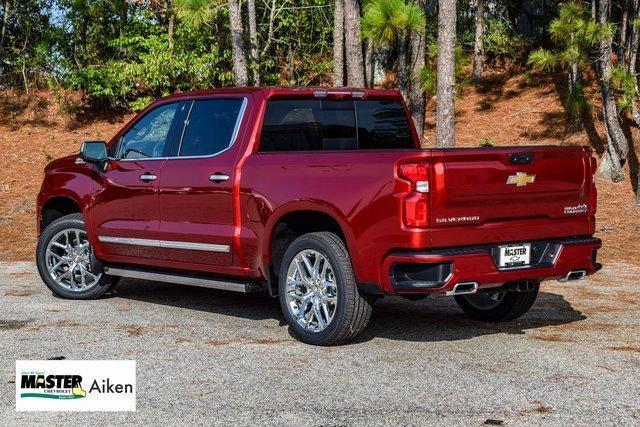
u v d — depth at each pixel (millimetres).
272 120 6934
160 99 7793
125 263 8031
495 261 6012
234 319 7305
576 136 17641
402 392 5078
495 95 20844
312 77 22359
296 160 6445
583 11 14602
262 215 6605
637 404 4863
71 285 8336
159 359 5887
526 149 6078
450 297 8484
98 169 8039
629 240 12234
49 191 8469
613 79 15000
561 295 8516
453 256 5727
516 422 4539
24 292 8719
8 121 20391
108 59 21438
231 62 20406
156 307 7887
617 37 20016
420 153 5695
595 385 5238
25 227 13789
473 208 5879
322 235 6273
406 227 5719
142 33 20625
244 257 6812
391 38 11938
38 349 6156
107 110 21172
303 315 6414
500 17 23688
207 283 7121
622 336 6617
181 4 14875
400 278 5840
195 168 7145
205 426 4492
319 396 5008
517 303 7008
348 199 6020
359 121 7379
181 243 7262
